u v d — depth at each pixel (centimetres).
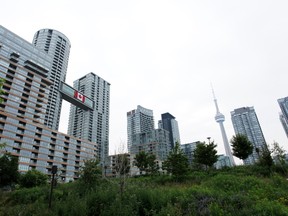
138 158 3916
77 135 15725
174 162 2616
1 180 3809
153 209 1082
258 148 2780
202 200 1120
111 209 1020
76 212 1034
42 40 14312
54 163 8912
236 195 1155
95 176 1892
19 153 7638
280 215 884
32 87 9662
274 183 1628
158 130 18025
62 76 14138
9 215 1285
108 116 18012
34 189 2270
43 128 8906
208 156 3020
